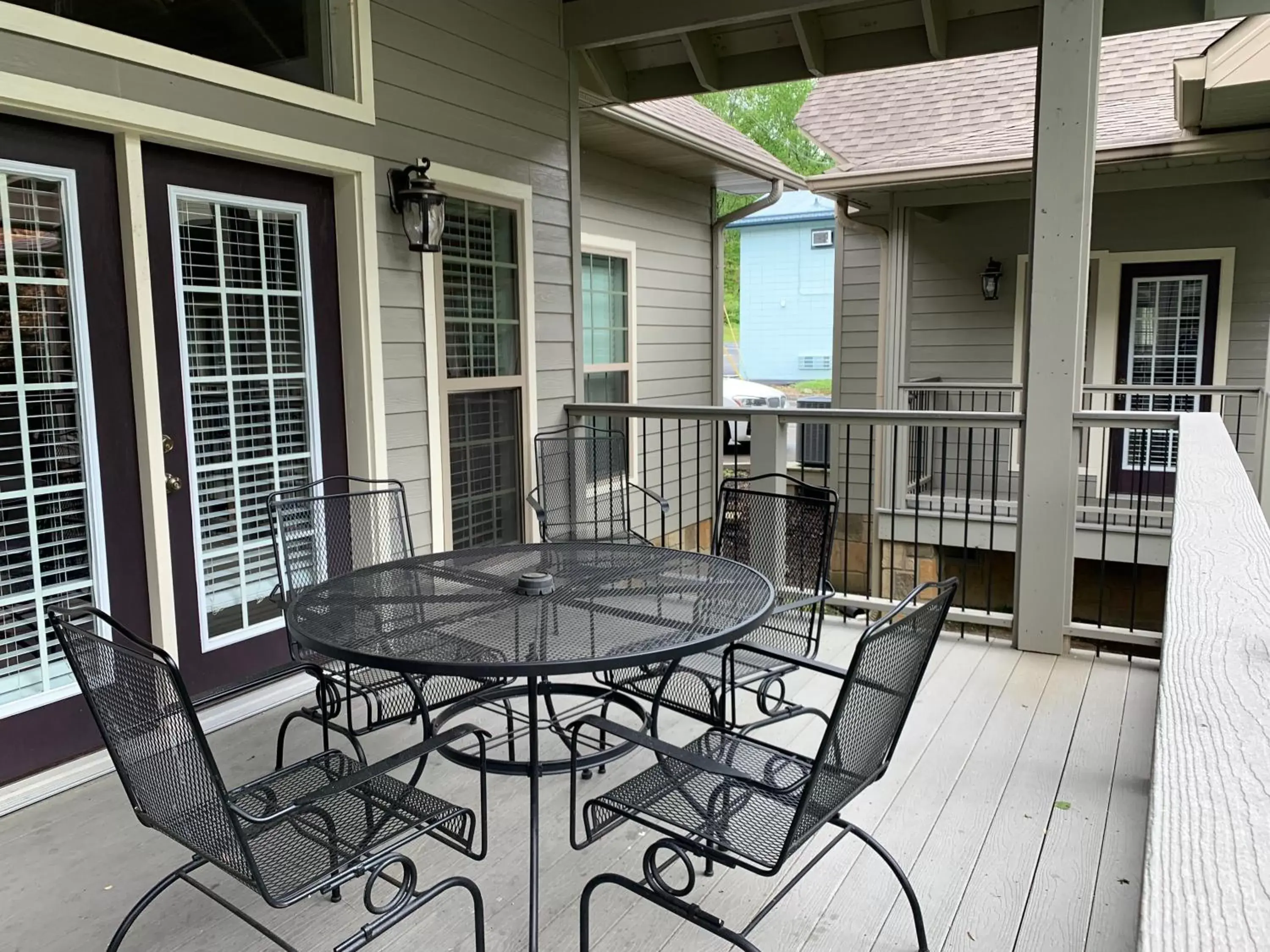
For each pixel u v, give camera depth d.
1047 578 3.70
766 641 2.97
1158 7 3.81
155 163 2.84
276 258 3.28
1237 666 0.90
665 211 7.56
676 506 7.92
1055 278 3.54
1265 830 0.62
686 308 7.99
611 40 4.46
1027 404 3.64
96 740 2.78
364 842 1.71
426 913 2.07
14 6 2.36
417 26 3.69
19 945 1.97
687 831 1.74
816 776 1.58
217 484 3.10
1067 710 3.18
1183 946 0.51
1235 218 6.80
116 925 2.04
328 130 3.30
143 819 1.74
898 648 1.69
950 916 2.04
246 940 1.98
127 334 2.78
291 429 3.38
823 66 4.61
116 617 2.81
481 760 1.92
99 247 2.70
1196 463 2.19
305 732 3.01
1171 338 7.15
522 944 1.96
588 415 4.71
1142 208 7.08
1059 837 2.36
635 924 2.03
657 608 2.22
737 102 22.28
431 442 3.88
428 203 3.57
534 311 4.52
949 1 4.18
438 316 3.90
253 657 3.24
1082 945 1.94
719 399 8.59
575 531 4.82
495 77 4.14
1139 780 2.67
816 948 1.94
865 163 7.32
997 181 6.67
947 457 7.98
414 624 2.11
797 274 16.97
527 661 1.82
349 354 3.54
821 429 9.88
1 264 2.49
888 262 7.59
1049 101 3.47
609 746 2.73
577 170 4.77
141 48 2.65
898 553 7.82
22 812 2.53
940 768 2.75
